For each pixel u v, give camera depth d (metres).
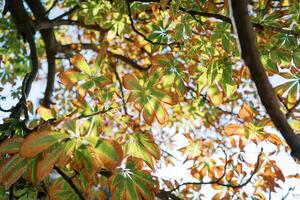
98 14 2.32
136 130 1.36
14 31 3.42
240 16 0.81
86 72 1.23
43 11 3.08
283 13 1.70
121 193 1.13
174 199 1.84
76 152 0.98
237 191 2.03
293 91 1.46
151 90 1.17
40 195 1.36
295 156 0.83
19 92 2.02
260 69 0.83
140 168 1.21
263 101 0.84
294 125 1.39
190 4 1.72
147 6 2.49
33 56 2.77
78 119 1.03
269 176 1.85
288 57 1.52
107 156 0.94
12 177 1.03
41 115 1.23
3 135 1.21
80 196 1.24
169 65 1.47
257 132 1.50
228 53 1.52
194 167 2.17
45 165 0.95
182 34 1.57
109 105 1.24
